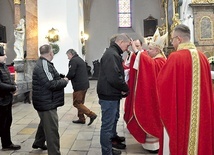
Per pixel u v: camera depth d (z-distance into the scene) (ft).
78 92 19.27
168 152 8.99
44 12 36.06
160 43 14.39
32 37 36.91
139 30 68.85
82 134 17.42
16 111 25.85
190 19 35.42
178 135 8.63
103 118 11.79
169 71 8.72
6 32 67.56
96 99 32.89
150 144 13.56
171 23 42.47
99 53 68.13
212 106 8.82
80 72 19.13
